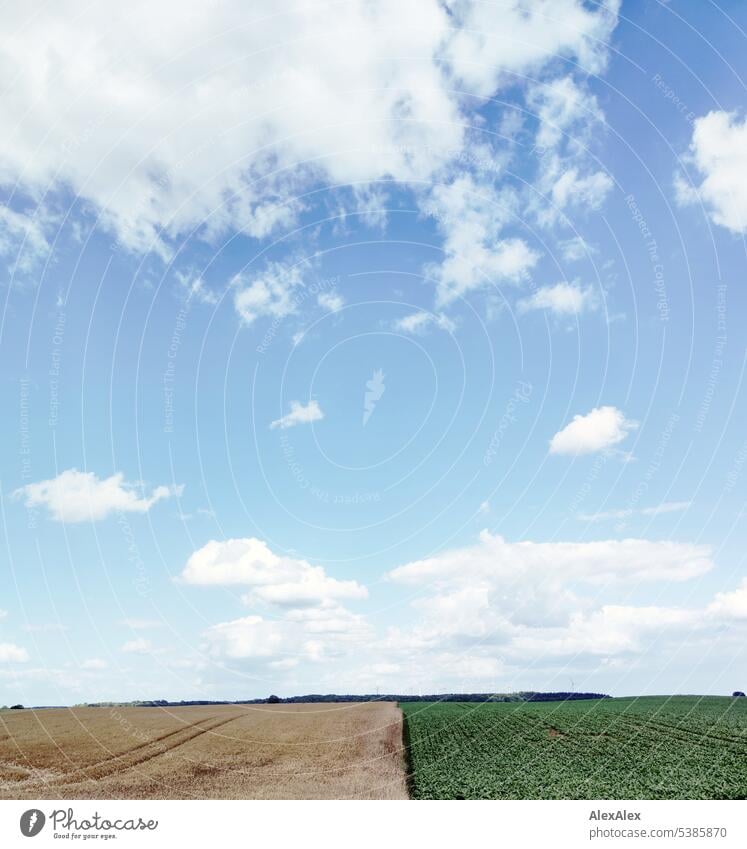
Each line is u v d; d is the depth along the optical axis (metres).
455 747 32.28
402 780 26.38
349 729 36.78
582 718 39.44
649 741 33.19
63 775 27.39
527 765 28.70
